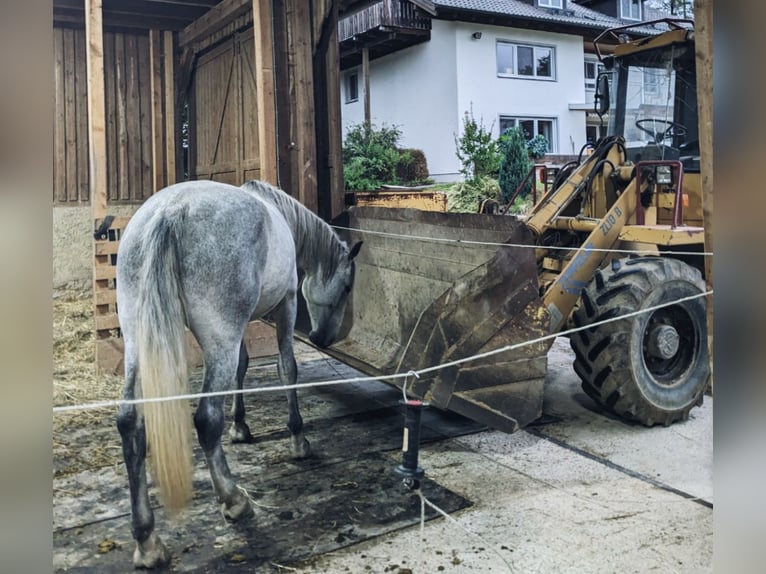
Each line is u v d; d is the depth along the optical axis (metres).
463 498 2.77
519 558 2.30
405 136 15.58
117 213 7.82
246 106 6.63
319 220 3.44
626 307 3.49
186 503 2.08
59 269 7.53
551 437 3.53
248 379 4.70
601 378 3.56
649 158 4.61
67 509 2.69
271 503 2.73
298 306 4.23
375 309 4.22
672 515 2.62
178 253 2.30
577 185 4.21
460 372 3.07
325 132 6.19
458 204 11.97
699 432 3.59
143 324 2.15
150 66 7.87
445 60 14.39
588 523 2.55
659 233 3.67
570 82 15.97
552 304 3.70
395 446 3.40
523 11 15.08
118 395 4.27
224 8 6.72
